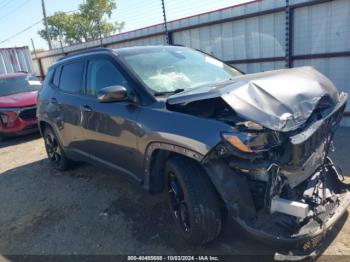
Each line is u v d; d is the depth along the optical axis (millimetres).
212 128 2441
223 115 2621
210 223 2639
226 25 7812
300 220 2418
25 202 4312
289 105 2439
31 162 6086
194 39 8625
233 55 7945
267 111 2338
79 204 4012
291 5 6492
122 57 3572
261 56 7430
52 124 4863
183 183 2666
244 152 2246
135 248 3000
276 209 2381
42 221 3730
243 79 2828
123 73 3398
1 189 4914
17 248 3260
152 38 9797
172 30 8984
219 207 2656
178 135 2619
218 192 2494
